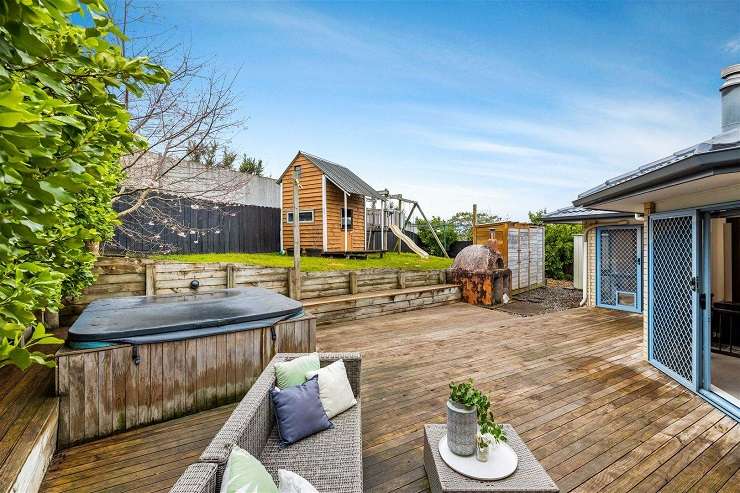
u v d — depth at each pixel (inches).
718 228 235.3
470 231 628.4
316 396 91.4
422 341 215.2
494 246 379.6
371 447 104.7
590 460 99.3
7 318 32.8
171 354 121.0
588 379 156.1
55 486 87.1
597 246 317.4
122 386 112.7
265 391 85.7
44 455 90.8
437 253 621.3
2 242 29.5
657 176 113.3
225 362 131.9
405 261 454.9
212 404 129.4
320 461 76.6
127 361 113.5
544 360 181.2
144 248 305.9
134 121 177.3
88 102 40.9
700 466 96.8
